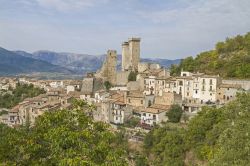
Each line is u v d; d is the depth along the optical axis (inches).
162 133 4202.8
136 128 4940.9
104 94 6294.3
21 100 7805.1
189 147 3649.1
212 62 6756.9
